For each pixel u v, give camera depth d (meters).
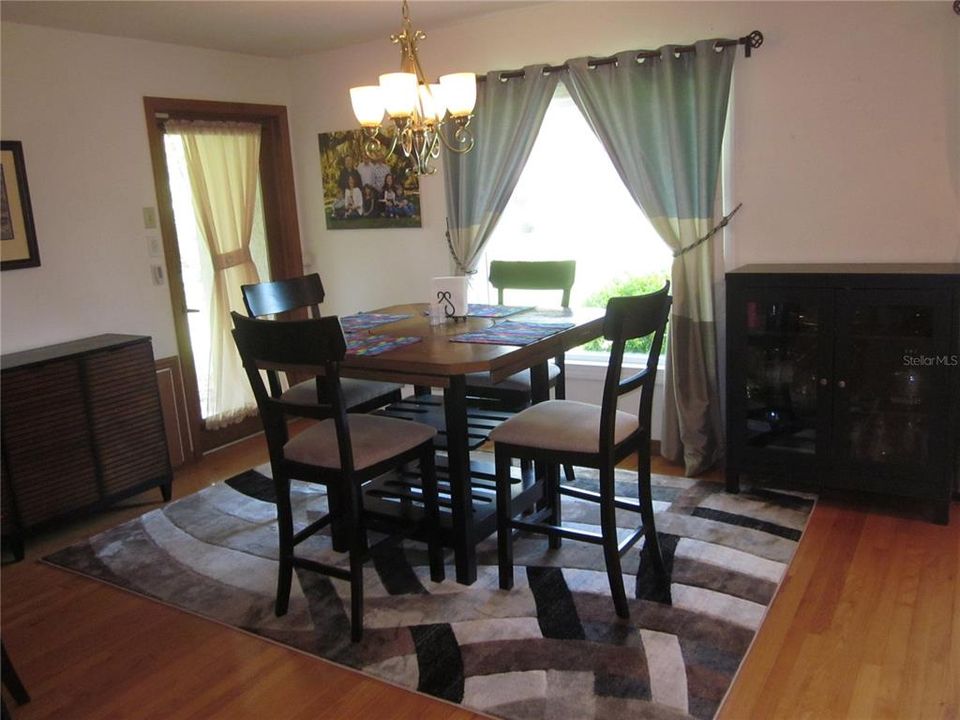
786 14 3.26
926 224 3.15
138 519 3.46
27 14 3.30
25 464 3.13
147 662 2.36
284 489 2.51
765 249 3.48
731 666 2.15
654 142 3.54
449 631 2.40
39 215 3.53
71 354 3.29
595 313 3.10
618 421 2.52
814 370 3.12
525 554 2.89
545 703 2.04
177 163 4.20
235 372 4.54
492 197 4.04
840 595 2.49
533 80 3.79
